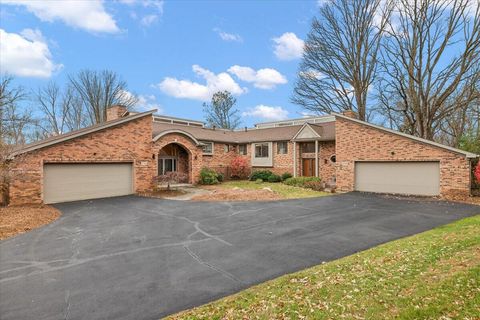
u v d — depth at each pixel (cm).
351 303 407
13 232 905
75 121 3906
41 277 566
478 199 1388
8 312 436
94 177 1636
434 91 2077
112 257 677
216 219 1075
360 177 1830
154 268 605
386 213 1144
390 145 1675
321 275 528
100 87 3962
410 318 357
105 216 1153
